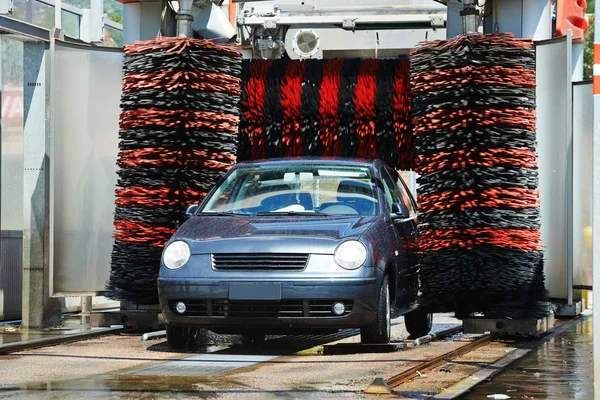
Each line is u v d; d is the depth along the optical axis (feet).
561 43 97.50
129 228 98.73
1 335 98.07
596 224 51.34
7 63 129.18
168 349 85.87
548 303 98.53
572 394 60.03
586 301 153.28
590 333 103.45
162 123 99.09
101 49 106.11
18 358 78.79
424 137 96.12
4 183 128.36
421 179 95.86
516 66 94.27
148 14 109.70
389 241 86.84
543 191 98.94
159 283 82.84
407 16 147.84
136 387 62.13
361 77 110.42
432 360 73.97
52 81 101.60
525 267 92.94
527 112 94.32
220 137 101.60
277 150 112.78
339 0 153.69
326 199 90.43
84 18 132.87
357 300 80.38
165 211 98.43
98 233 105.91
